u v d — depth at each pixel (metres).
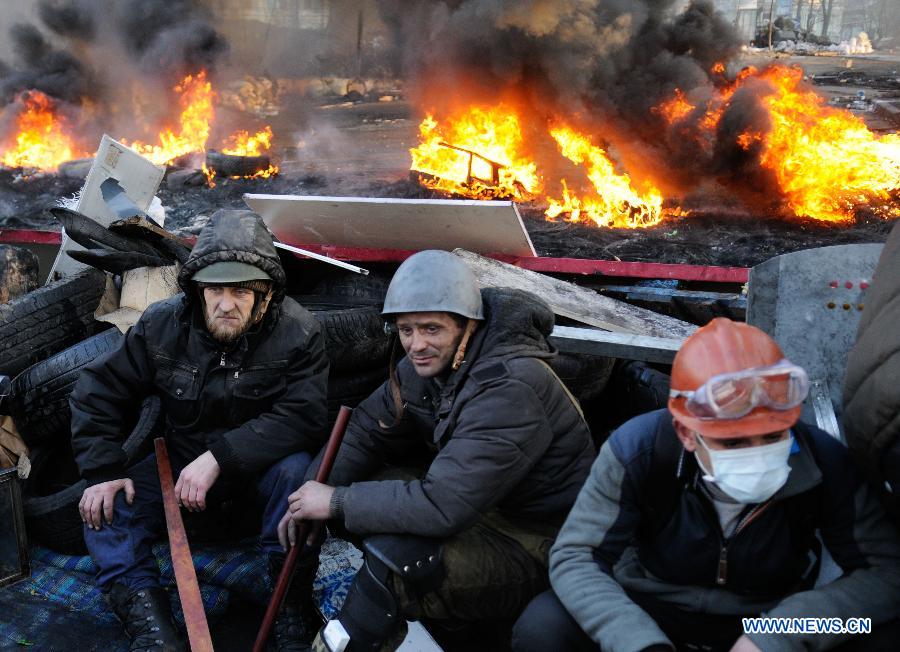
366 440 2.76
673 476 1.91
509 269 4.12
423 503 2.27
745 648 1.83
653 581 2.07
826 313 2.79
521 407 2.28
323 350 3.02
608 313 3.85
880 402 1.69
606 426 3.83
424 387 2.59
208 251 2.71
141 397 3.01
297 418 2.91
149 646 2.55
